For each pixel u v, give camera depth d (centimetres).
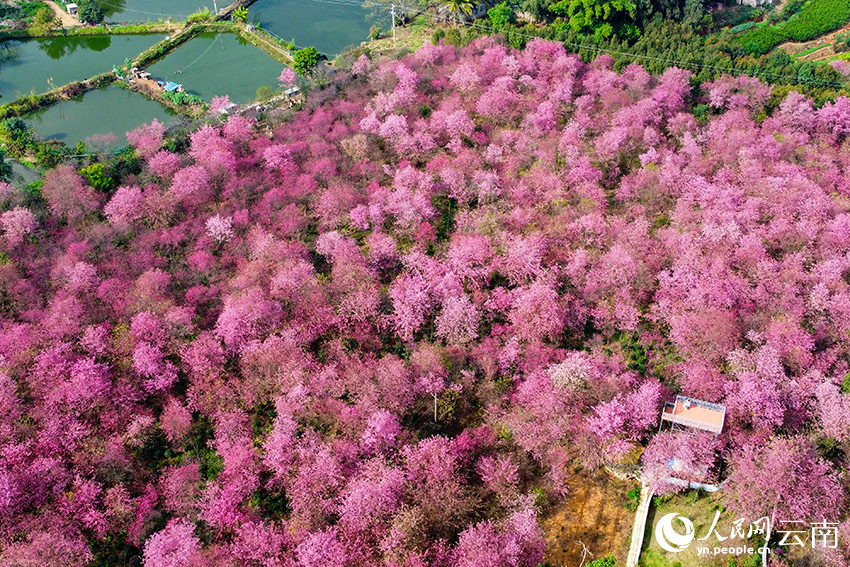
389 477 5350
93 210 8012
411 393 6081
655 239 7431
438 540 5144
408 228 7575
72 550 5119
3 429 5766
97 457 5681
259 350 6303
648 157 8325
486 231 7406
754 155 8231
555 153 8400
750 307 6688
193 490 5528
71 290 6956
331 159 8475
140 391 6216
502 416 6000
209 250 7550
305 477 5447
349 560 5009
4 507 5269
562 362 6106
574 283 6950
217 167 8231
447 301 6688
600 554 5288
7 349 6384
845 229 7262
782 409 5709
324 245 7356
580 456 5878
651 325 6756
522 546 5119
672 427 5662
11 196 7975
